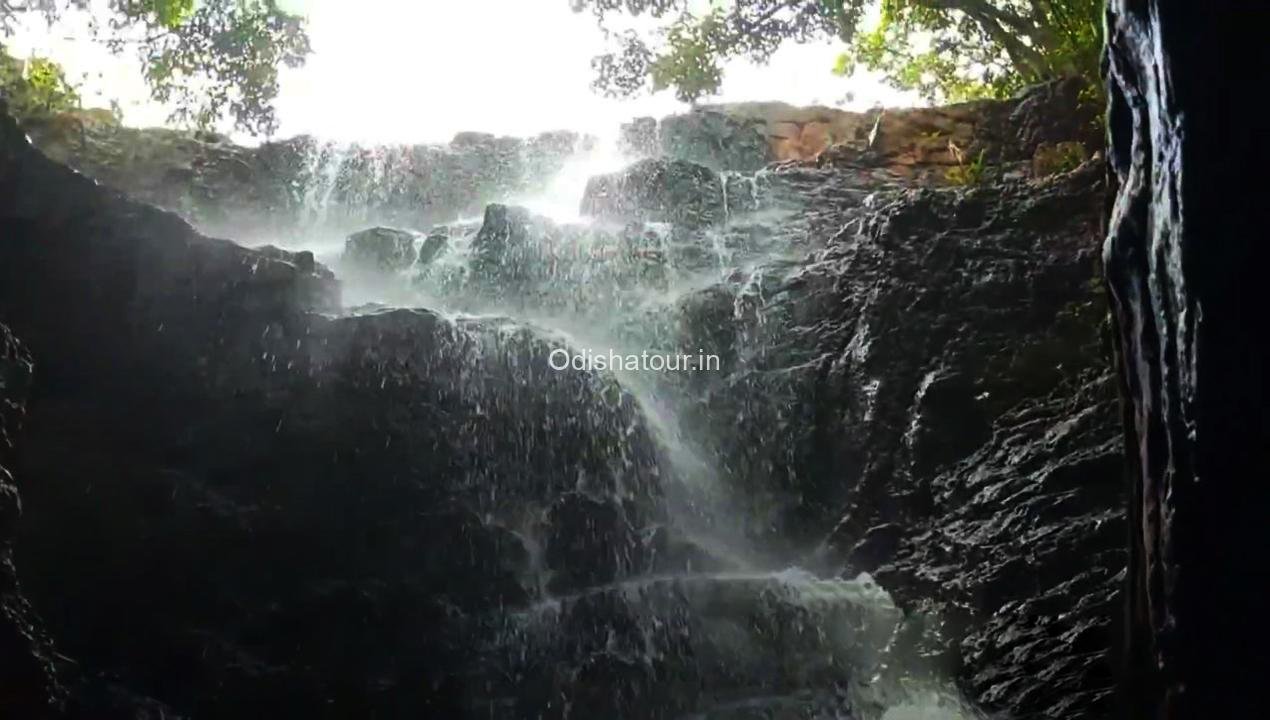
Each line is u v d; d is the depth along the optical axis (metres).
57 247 9.34
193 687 8.01
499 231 12.20
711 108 15.11
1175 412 5.38
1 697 6.80
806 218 13.23
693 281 12.34
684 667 8.94
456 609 8.82
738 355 11.44
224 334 9.51
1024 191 11.52
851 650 9.14
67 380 9.02
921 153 14.19
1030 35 14.14
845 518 10.18
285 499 9.01
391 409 9.60
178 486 8.77
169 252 9.61
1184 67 4.95
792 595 9.31
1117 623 6.94
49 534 8.33
